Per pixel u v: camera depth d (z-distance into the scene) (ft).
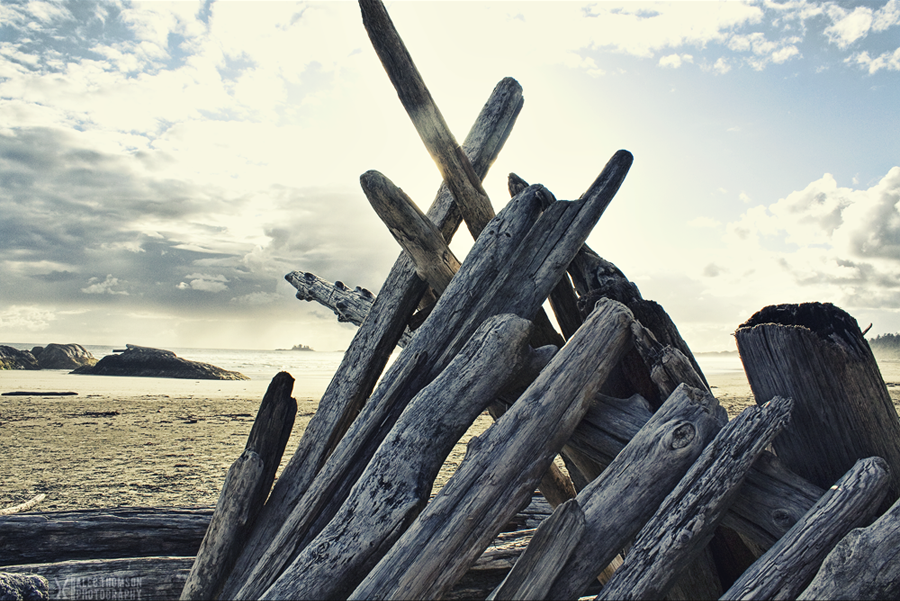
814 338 6.33
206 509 9.82
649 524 5.72
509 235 7.97
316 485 7.30
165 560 8.36
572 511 5.63
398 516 6.20
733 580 7.32
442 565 5.66
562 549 5.49
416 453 6.55
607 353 6.91
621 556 7.85
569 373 6.69
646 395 7.55
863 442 6.33
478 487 6.01
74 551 8.90
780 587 5.32
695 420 6.36
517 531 10.03
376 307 9.45
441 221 10.27
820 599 5.08
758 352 6.86
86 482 18.49
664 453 6.16
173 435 30.27
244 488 7.68
